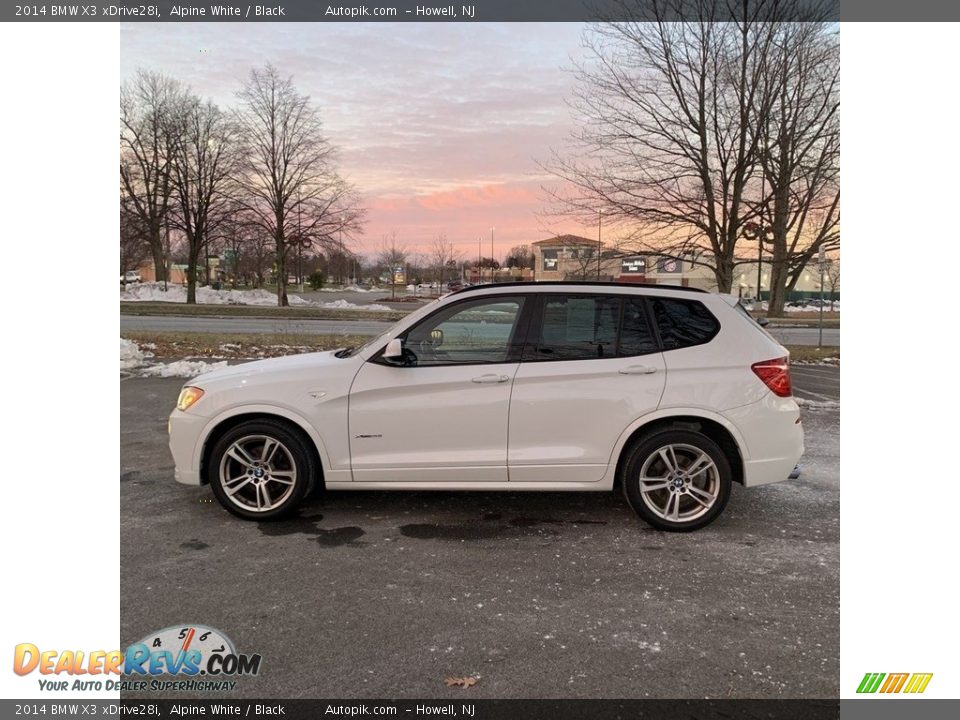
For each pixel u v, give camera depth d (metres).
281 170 36.44
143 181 39.84
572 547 4.05
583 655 2.86
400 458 4.37
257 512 4.41
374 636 2.99
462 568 3.73
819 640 2.99
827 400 9.12
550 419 4.30
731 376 4.28
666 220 14.27
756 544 4.11
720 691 2.62
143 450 6.19
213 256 54.84
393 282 54.25
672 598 3.38
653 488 4.36
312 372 4.43
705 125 14.08
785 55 13.48
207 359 12.51
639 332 4.38
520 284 4.47
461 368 4.34
